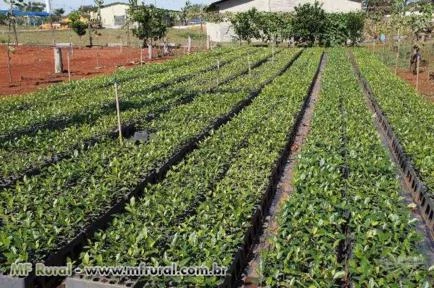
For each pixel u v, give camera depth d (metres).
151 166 11.55
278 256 6.95
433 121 15.36
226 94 19.95
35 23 97.25
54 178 10.58
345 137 12.99
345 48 49.94
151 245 7.44
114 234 7.84
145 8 41.94
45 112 17.22
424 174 10.94
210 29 66.69
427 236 9.60
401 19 32.12
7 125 15.35
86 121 16.08
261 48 46.28
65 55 43.62
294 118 16.12
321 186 9.38
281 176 12.66
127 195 10.05
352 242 7.57
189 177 10.62
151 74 27.81
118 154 12.38
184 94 20.50
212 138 13.38
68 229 8.45
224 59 35.12
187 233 7.96
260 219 9.69
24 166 11.72
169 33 72.88
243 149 12.45
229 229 8.20
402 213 8.31
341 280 7.38
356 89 20.94
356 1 67.12
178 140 13.52
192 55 38.53
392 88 21.70
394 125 14.92
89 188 9.89
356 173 10.16
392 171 10.45
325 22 55.03
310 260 7.04
